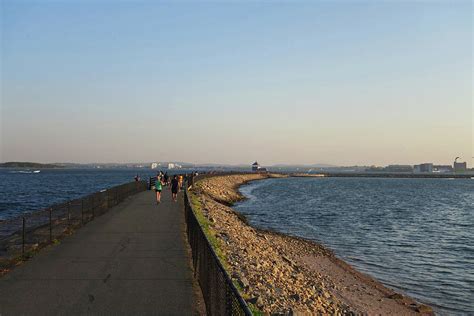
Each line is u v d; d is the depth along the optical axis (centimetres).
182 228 1897
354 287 1702
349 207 5234
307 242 2692
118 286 1007
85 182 11538
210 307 793
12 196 6538
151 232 1788
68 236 1688
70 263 1230
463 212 4881
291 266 1873
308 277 1722
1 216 3953
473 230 3447
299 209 4856
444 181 17312
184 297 930
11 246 1270
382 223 3791
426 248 2656
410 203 6044
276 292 1250
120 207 2811
